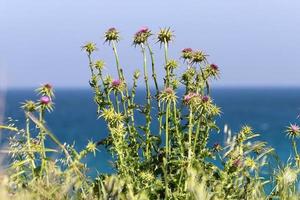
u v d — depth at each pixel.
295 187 5.26
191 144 5.78
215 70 5.97
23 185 4.85
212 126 5.70
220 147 5.74
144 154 5.74
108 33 6.01
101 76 5.90
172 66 5.95
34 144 5.27
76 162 5.15
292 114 129.88
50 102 5.43
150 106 5.84
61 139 71.75
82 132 83.06
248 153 5.63
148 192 5.39
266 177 5.78
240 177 5.36
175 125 5.64
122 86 5.83
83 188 5.11
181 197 5.29
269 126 92.75
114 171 5.79
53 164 5.08
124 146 5.60
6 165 4.83
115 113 5.67
